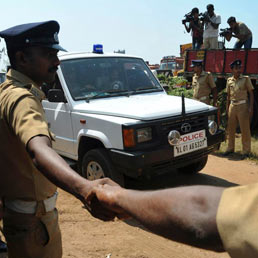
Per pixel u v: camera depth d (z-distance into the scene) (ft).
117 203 3.11
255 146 23.54
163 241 11.01
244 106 20.93
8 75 5.29
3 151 5.08
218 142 14.98
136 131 12.17
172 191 2.67
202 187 2.54
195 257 10.08
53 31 5.38
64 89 14.87
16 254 5.81
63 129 15.26
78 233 11.44
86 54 16.37
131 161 11.91
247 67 25.79
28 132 4.20
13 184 5.36
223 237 2.10
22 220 5.54
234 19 29.37
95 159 13.46
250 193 2.15
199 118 14.03
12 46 5.23
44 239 5.78
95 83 15.47
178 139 12.99
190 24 36.01
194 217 2.35
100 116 13.26
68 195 15.07
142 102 14.48
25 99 4.61
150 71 17.92
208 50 29.40
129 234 11.47
